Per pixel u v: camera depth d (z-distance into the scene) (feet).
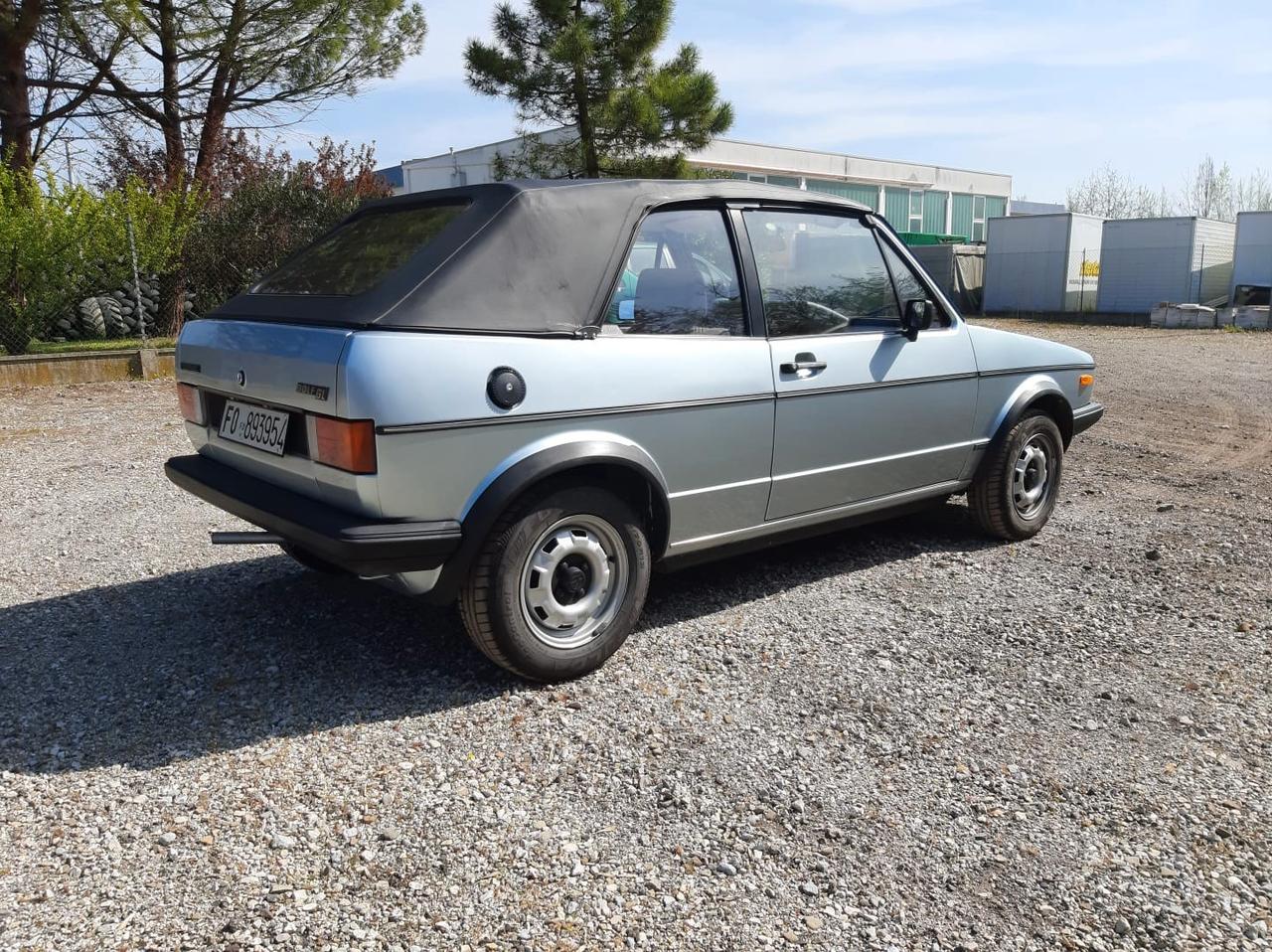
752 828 8.86
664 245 12.53
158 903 7.77
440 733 10.47
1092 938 7.55
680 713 10.97
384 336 10.13
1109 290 96.32
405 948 7.31
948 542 17.54
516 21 56.54
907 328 14.98
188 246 50.62
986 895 8.02
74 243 41.45
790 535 14.24
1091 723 10.84
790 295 13.88
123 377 39.42
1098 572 15.87
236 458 12.34
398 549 10.22
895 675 11.99
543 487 11.16
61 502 20.44
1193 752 10.26
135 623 13.57
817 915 7.76
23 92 47.80
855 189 132.77
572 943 7.40
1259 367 50.78
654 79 57.31
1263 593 14.93
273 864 8.28
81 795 9.29
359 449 10.00
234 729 10.56
